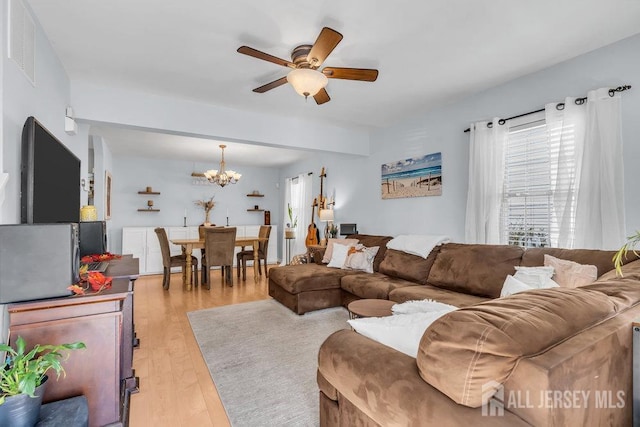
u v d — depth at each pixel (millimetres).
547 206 2623
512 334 731
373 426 1041
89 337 1410
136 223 6328
